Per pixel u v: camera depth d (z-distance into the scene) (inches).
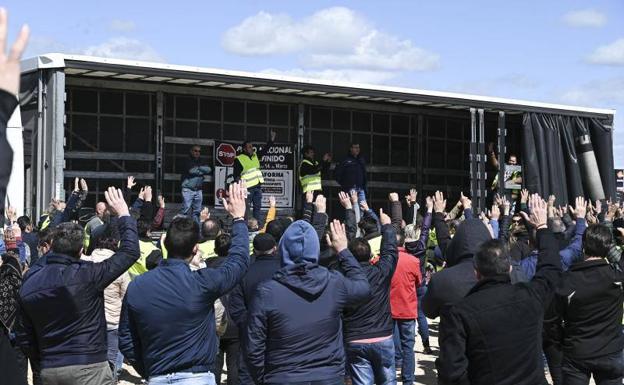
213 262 297.7
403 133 687.1
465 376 171.0
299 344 185.3
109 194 215.5
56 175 432.1
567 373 239.8
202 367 185.3
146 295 182.4
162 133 587.2
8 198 417.4
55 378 208.4
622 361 237.0
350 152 631.2
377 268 270.4
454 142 710.5
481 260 177.5
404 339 352.5
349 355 271.7
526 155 613.9
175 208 597.0
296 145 634.2
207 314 186.2
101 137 569.0
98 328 212.5
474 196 589.9
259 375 189.3
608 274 233.8
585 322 235.3
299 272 186.9
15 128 421.1
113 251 323.6
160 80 565.0
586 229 238.8
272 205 416.2
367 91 558.6
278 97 628.1
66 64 442.0
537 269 188.9
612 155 647.1
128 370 403.9
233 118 618.5
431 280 209.8
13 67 73.7
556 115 625.9
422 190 689.0
